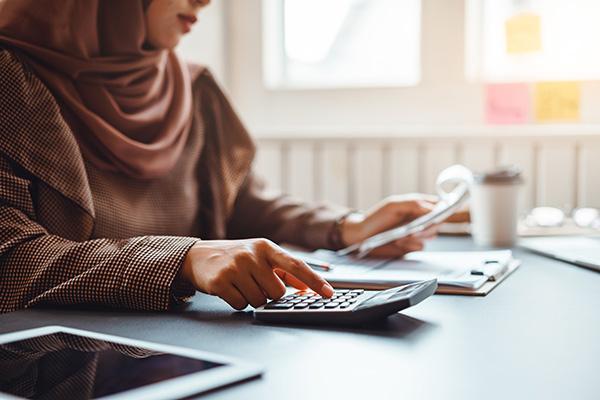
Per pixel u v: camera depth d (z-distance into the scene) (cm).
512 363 53
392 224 126
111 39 121
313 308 67
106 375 47
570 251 110
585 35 189
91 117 115
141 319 69
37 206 98
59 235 99
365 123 205
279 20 214
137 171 121
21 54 111
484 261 99
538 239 131
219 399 44
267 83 213
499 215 126
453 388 47
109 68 119
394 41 205
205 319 69
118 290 73
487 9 196
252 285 71
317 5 210
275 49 214
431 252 118
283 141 196
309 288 77
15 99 100
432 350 57
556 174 182
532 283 88
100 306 75
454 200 110
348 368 51
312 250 138
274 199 149
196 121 143
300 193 197
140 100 127
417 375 50
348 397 45
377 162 191
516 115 193
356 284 86
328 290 72
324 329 64
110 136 117
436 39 198
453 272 93
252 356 55
